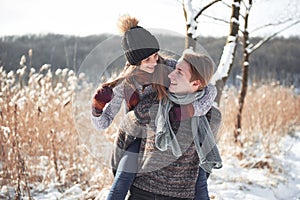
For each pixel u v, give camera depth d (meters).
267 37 6.18
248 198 4.43
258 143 6.90
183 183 2.68
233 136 6.36
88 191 4.21
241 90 6.30
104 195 3.76
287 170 5.77
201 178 2.99
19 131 4.55
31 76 4.97
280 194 4.89
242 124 7.08
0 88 5.08
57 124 4.84
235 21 4.60
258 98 8.28
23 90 4.69
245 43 6.20
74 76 4.62
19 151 4.21
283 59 17.12
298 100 9.92
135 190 2.74
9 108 4.52
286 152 6.69
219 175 5.04
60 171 4.56
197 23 4.45
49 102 4.99
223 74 4.33
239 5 4.62
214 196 4.24
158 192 2.65
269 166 5.58
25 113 4.74
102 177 4.27
